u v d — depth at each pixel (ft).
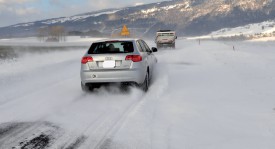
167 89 26.08
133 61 24.47
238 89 24.86
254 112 17.94
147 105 20.65
